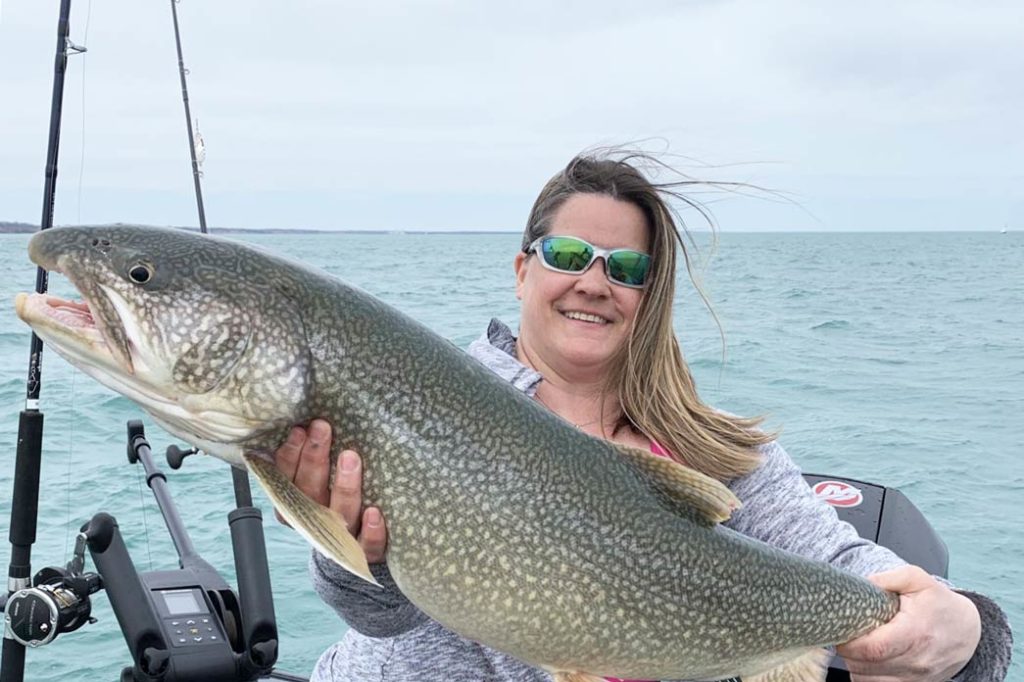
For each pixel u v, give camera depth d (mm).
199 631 1479
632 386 1468
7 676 1444
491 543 1234
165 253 1203
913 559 1669
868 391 5246
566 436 1293
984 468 3680
